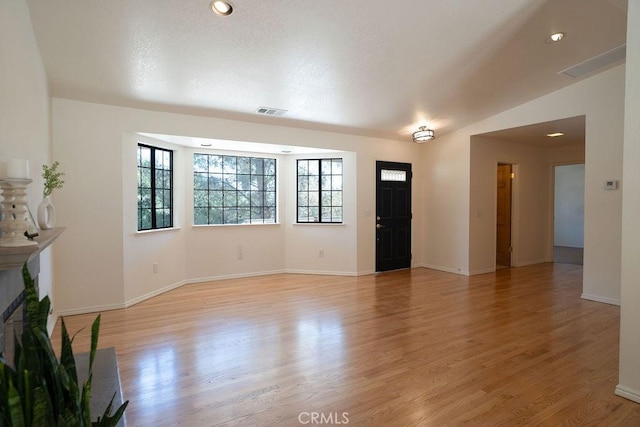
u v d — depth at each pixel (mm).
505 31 2971
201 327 3389
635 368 2145
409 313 3834
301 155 5922
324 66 3344
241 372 2508
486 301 4281
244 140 4742
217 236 5406
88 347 2906
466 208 5715
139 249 4258
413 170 6398
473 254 5770
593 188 4234
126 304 4020
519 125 4875
